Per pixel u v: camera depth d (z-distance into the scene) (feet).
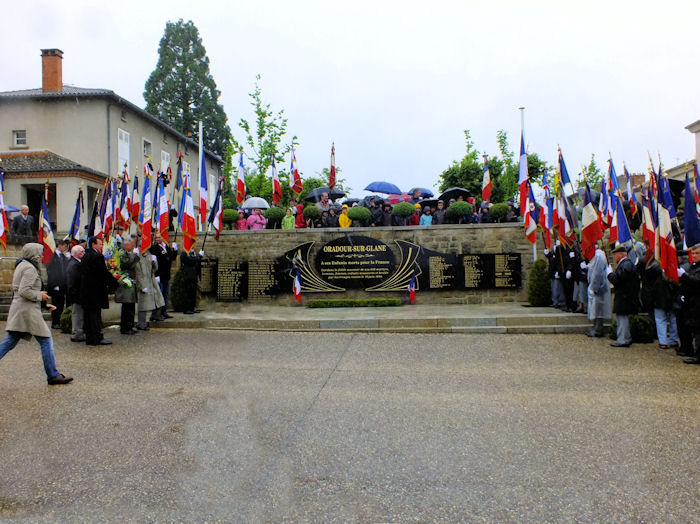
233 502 12.60
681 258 35.55
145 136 97.09
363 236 51.88
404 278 51.39
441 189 91.45
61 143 85.40
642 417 18.79
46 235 48.96
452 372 25.44
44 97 84.74
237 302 49.90
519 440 16.65
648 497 12.94
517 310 43.96
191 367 26.05
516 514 12.14
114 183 48.11
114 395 21.16
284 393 21.62
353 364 27.04
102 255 31.99
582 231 39.63
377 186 66.49
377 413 19.19
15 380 23.61
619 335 32.22
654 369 26.11
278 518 11.89
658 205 31.45
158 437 16.65
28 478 13.89
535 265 47.93
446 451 15.76
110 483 13.57
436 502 12.69
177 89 142.92
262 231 52.65
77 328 33.22
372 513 12.15
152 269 38.47
